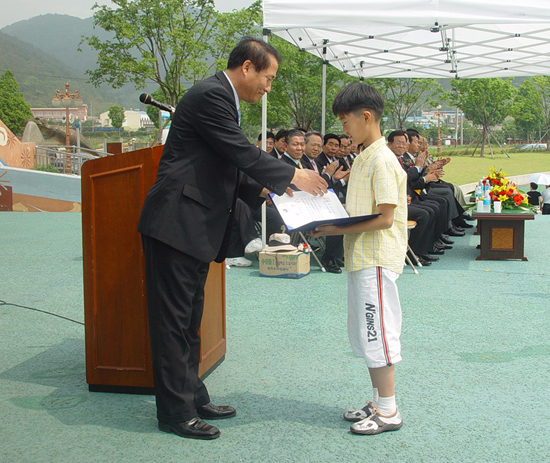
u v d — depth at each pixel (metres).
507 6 5.72
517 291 5.45
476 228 9.34
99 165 2.98
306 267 6.13
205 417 2.80
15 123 61.38
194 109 2.51
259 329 4.25
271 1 6.11
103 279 3.05
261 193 2.90
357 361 3.60
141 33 21.75
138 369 3.08
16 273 6.23
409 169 7.02
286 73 21.97
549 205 11.70
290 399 3.04
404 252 2.66
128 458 2.42
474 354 3.72
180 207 2.52
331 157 7.89
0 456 2.44
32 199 13.05
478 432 2.66
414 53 10.07
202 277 2.74
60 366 3.53
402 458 2.42
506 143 60.81
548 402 2.99
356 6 5.95
